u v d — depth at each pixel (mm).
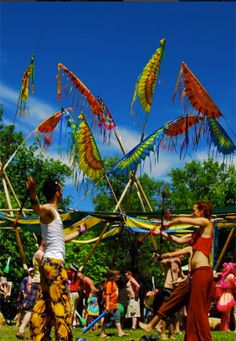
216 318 15828
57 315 5801
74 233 6492
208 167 47156
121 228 16391
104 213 14977
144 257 33562
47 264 5906
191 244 6699
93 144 15203
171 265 11477
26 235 29688
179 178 49312
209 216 6730
